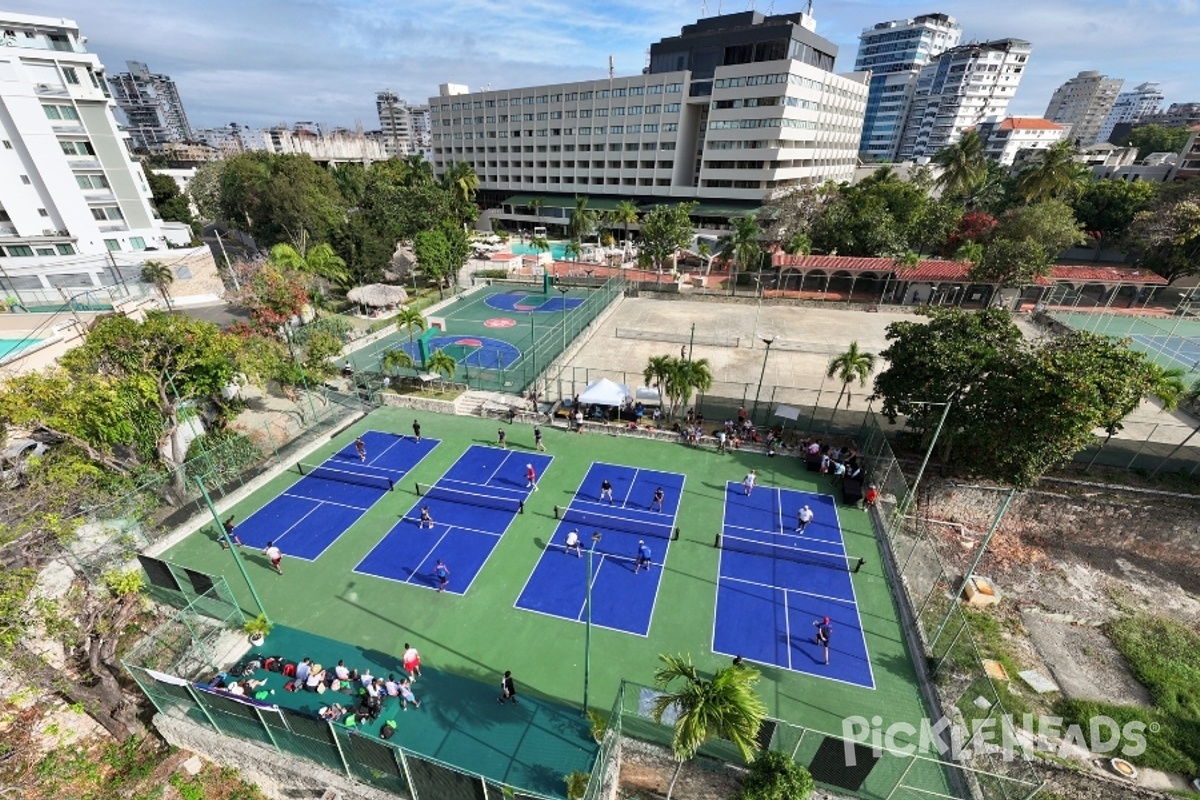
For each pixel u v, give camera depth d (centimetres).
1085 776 1630
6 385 2166
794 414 3206
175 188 8381
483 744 1639
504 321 5719
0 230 5244
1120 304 6019
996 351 2603
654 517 2683
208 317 5225
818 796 1508
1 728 1684
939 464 2997
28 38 5212
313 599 2189
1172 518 2658
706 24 10062
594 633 2041
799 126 9106
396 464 3120
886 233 6388
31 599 1590
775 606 2177
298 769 1545
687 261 8150
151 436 2588
